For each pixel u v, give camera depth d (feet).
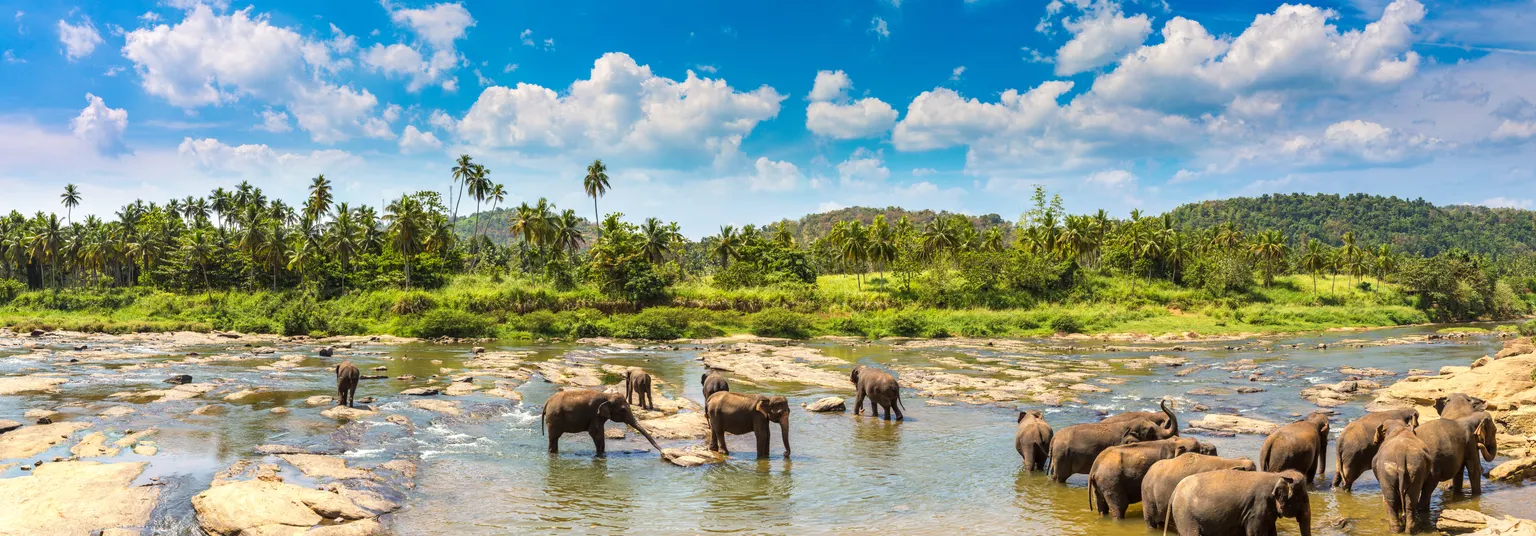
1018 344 215.51
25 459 56.95
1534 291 460.96
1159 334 257.55
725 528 44.86
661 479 55.21
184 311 254.68
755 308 272.10
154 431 66.90
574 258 311.27
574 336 223.10
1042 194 415.03
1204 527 36.04
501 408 82.38
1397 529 41.22
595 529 44.52
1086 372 130.62
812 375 119.96
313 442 64.08
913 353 179.01
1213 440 67.15
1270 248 382.01
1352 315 315.58
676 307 258.16
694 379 116.47
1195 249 413.18
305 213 354.74
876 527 44.83
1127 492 44.24
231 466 54.70
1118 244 392.88
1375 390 98.43
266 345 174.70
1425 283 355.15
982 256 321.32
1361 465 49.08
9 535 40.37
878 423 77.97
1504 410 69.10
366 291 279.90
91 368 115.96
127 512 44.11
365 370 117.29
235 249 306.55
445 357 145.28
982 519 45.88
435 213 331.77
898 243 361.51
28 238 317.42
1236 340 237.25
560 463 59.47
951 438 70.18
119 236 330.54
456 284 292.40
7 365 119.65
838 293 291.17
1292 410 85.20
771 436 70.90
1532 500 45.93
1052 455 54.24
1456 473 46.75
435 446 64.49
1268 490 34.58
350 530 42.11
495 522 45.47
